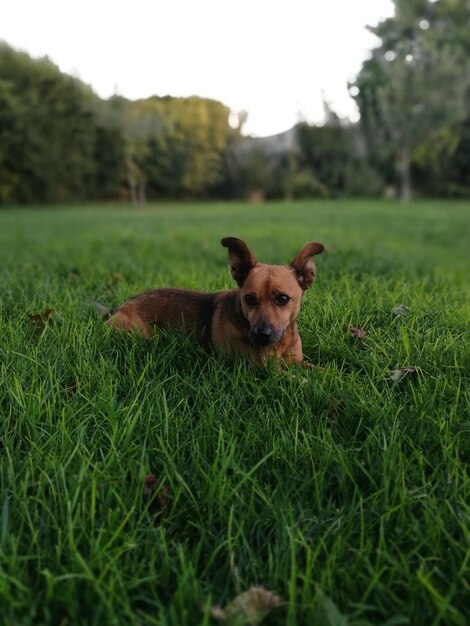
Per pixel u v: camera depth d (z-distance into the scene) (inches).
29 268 81.4
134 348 38.0
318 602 17.5
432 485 24.2
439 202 456.1
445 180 542.6
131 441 26.9
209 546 21.0
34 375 32.5
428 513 21.7
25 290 58.1
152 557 20.0
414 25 492.7
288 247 106.0
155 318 43.6
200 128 632.4
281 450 26.2
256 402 31.3
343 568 19.3
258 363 38.5
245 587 19.2
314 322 45.1
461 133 508.4
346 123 597.0
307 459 25.8
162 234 152.4
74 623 17.2
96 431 27.6
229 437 27.2
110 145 568.7
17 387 30.4
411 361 36.7
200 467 24.6
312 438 27.2
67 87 534.9
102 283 64.2
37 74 508.1
